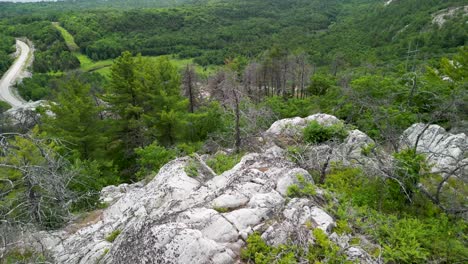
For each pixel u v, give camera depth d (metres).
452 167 10.55
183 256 4.96
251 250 5.32
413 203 8.17
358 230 6.20
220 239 5.59
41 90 49.09
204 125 20.58
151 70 22.59
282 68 39.22
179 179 8.40
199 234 5.23
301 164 9.43
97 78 50.91
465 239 6.86
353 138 11.23
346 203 6.95
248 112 15.34
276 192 6.89
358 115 15.53
